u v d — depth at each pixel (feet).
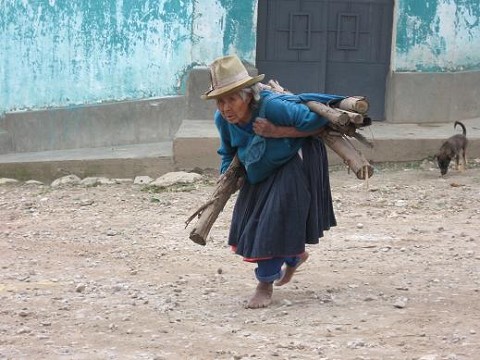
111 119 68.23
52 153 66.23
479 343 26.73
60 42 67.92
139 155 61.87
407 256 39.24
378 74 69.72
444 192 53.57
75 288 34.55
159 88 68.08
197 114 67.41
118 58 67.87
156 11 67.15
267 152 29.63
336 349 26.45
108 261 39.50
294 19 68.80
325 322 29.27
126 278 36.29
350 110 29.12
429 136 62.54
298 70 69.31
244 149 30.09
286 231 29.94
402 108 68.90
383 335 27.71
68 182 60.54
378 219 47.16
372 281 34.88
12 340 27.73
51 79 68.33
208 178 59.47
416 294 32.68
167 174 59.36
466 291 33.06
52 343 27.45
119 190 57.31
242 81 28.58
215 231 45.01
